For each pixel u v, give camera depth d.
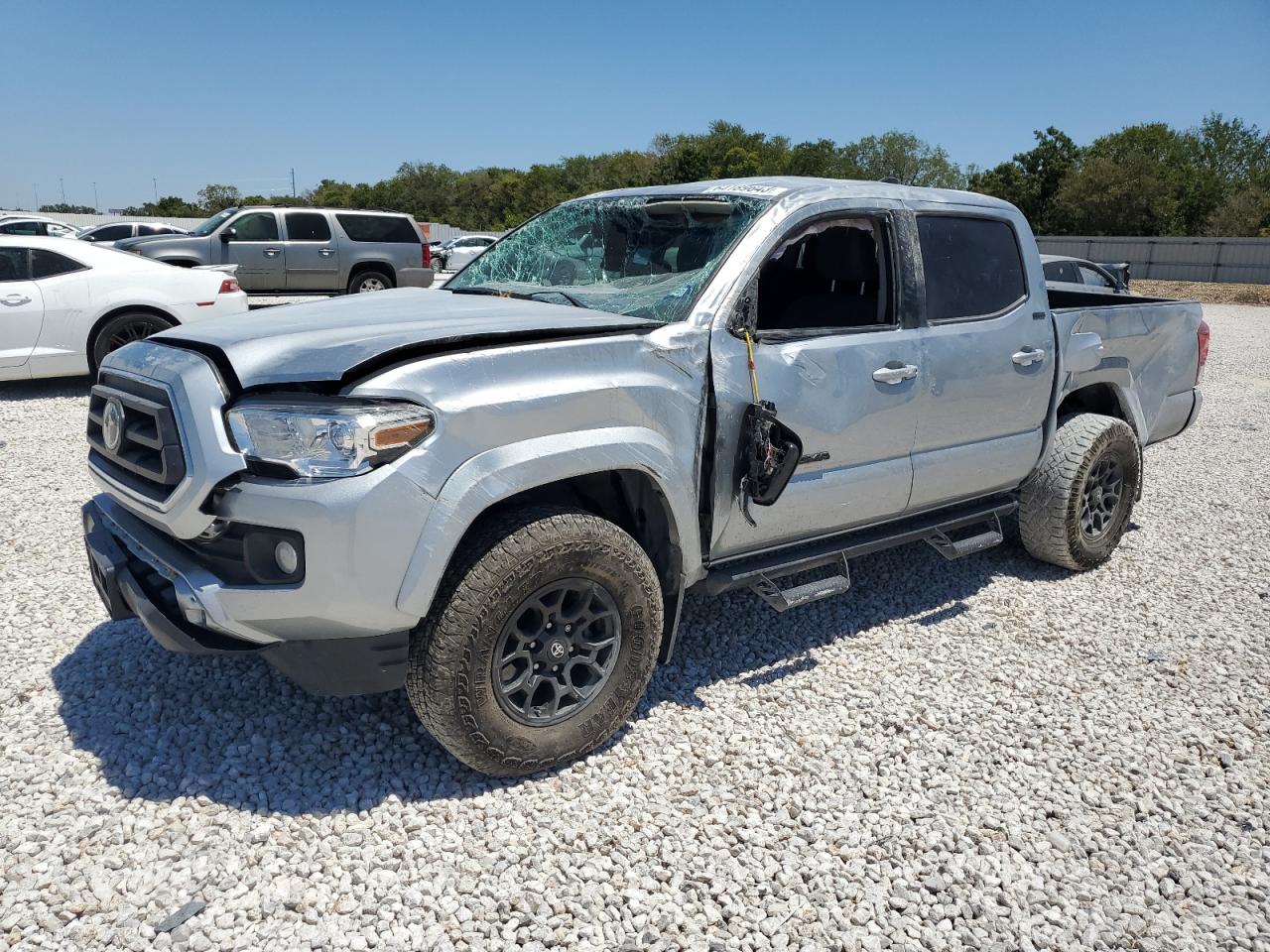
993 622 4.47
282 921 2.41
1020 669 3.99
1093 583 5.04
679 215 3.72
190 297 9.28
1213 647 4.28
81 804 2.81
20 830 2.69
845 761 3.23
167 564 2.76
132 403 2.84
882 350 3.78
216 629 2.70
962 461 4.25
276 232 16.56
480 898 2.51
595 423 2.94
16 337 8.58
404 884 2.56
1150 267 42.22
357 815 2.82
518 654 2.88
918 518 4.38
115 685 3.52
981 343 4.19
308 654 2.74
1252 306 32.41
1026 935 2.50
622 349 3.04
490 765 2.90
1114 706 3.70
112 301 8.91
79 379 10.27
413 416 2.60
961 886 2.67
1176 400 5.66
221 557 2.71
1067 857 2.81
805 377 3.50
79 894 2.46
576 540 2.86
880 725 3.48
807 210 3.61
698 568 3.34
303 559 2.53
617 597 3.03
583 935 2.41
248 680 3.57
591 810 2.89
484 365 2.76
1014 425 4.50
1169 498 6.83
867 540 4.02
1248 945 2.49
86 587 4.43
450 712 2.76
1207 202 58.06
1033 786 3.14
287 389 2.67
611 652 3.09
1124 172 57.62
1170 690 3.85
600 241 3.92
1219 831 2.97
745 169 79.06
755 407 3.28
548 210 4.38
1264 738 3.52
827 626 4.34
